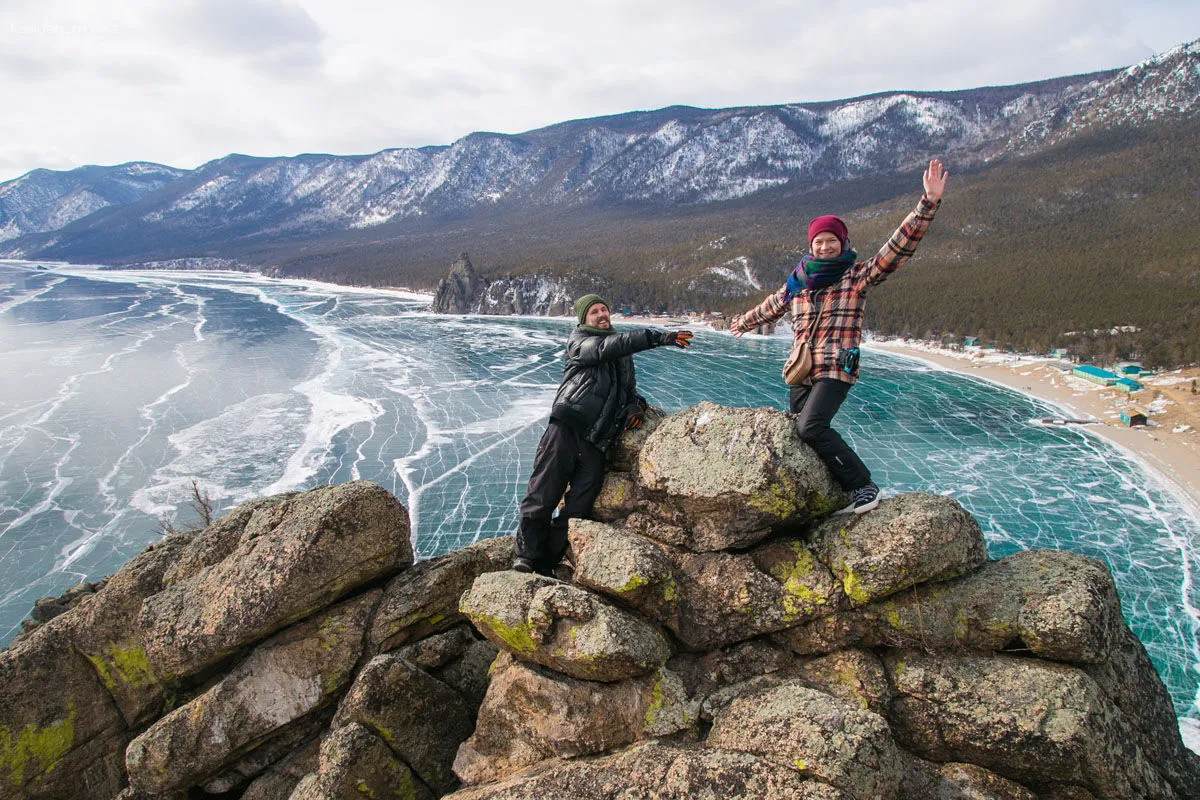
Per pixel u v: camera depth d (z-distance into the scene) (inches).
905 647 230.8
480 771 231.9
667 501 271.6
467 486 2252.7
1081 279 5753.0
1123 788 199.5
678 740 216.2
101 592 317.1
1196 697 1346.0
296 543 276.1
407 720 250.2
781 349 4955.7
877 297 5999.0
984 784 206.1
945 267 7096.5
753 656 241.6
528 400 3373.5
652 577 236.8
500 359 4559.5
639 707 221.6
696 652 248.5
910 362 4480.8
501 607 237.5
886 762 190.7
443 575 292.8
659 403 3430.1
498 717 236.4
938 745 217.3
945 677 219.9
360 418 3021.7
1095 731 200.8
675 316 6978.4
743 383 3843.5
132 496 2178.9
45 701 292.7
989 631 222.1
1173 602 1670.8
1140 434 2866.6
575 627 227.1
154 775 263.3
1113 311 4709.6
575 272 7775.6
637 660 220.2
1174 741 228.1
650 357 4621.1
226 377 3833.7
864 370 4252.0
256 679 271.1
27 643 301.0
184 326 5959.6
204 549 319.9
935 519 230.4
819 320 258.1
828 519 255.3
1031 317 4921.3
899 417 3191.4
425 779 247.9
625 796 194.2
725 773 190.1
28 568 1771.7
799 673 236.2
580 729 220.8
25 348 4712.1
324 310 7583.7
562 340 5531.5
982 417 3179.1
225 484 2271.2
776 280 7839.6
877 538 233.9
